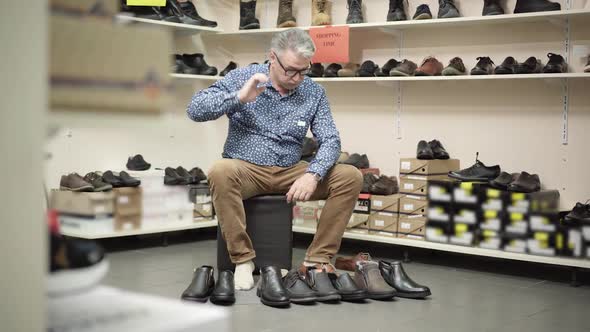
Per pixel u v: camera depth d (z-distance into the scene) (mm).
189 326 876
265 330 2459
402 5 4250
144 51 854
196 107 3105
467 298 3098
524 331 2549
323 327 2520
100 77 829
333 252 3273
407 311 2807
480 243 3789
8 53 779
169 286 3168
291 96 3334
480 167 3932
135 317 896
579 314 2854
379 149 4570
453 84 4270
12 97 784
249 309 2766
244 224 3188
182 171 4449
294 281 2926
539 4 3754
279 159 3314
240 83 3322
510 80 4082
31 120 792
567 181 3922
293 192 3123
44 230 822
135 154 4609
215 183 3119
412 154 4438
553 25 3934
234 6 5105
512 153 4090
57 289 928
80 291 956
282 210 3365
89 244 979
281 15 4621
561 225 3541
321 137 3311
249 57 5055
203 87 5012
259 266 3373
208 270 2930
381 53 4531
